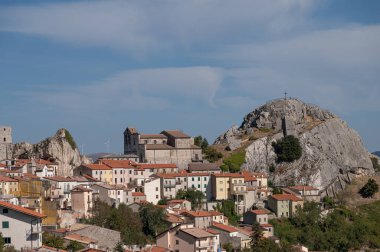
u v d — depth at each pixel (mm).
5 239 160125
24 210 165500
